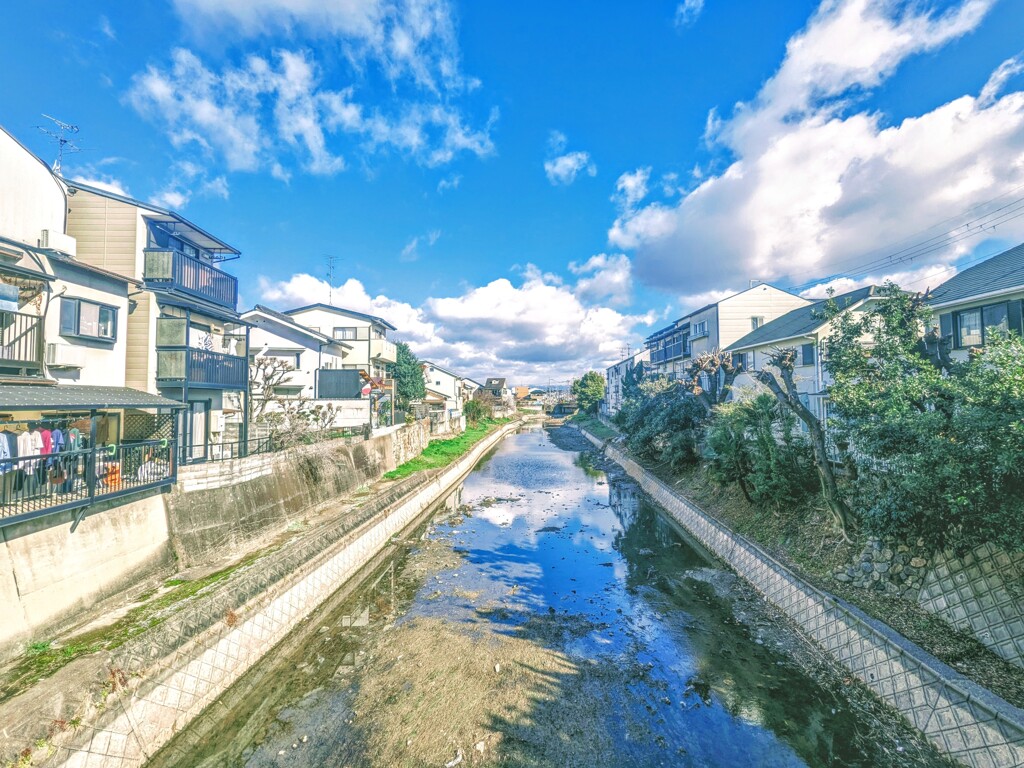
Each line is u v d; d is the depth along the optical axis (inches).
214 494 442.6
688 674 327.0
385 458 937.5
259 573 383.6
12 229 408.2
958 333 549.3
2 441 301.7
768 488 500.7
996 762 207.2
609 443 1577.3
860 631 311.3
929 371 302.2
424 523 750.5
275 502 531.5
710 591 466.0
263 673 337.4
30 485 308.5
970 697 227.5
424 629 397.7
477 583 500.1
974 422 233.3
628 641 374.0
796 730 268.5
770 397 543.5
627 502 887.1
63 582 293.7
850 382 390.9
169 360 519.5
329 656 360.5
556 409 3924.7
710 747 258.7
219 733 277.0
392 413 1154.0
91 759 219.6
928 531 286.8
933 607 305.7
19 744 196.5
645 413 1120.8
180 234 615.5
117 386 446.0
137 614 311.4
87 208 525.7
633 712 289.0
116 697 240.8
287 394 1048.2
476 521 761.0
